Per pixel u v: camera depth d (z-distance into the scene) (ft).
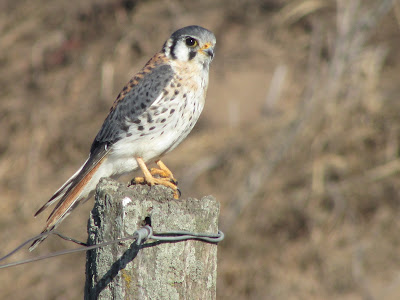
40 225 41.63
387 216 37.91
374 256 36.35
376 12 44.55
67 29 53.21
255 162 40.45
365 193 38.68
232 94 45.60
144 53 50.21
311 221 37.81
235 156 41.19
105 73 49.24
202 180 40.86
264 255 36.76
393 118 40.78
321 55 46.44
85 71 50.52
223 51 49.03
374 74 42.70
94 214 13.97
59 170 45.52
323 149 40.29
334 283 35.50
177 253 13.38
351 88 42.06
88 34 53.01
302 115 41.32
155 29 51.44
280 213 38.09
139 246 13.19
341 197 38.55
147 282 13.28
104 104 47.78
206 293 13.82
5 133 48.49
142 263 13.25
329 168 39.65
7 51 53.47
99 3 53.62
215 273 13.99
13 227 41.91
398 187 38.68
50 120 47.83
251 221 37.91
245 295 35.45
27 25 54.90
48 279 37.76
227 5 52.13
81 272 37.86
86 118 47.50
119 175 22.26
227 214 38.27
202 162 41.50
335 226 37.73
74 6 54.13
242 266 36.32
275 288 35.35
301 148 40.40
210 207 13.74
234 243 37.17
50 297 36.96
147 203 13.32
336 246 36.96
